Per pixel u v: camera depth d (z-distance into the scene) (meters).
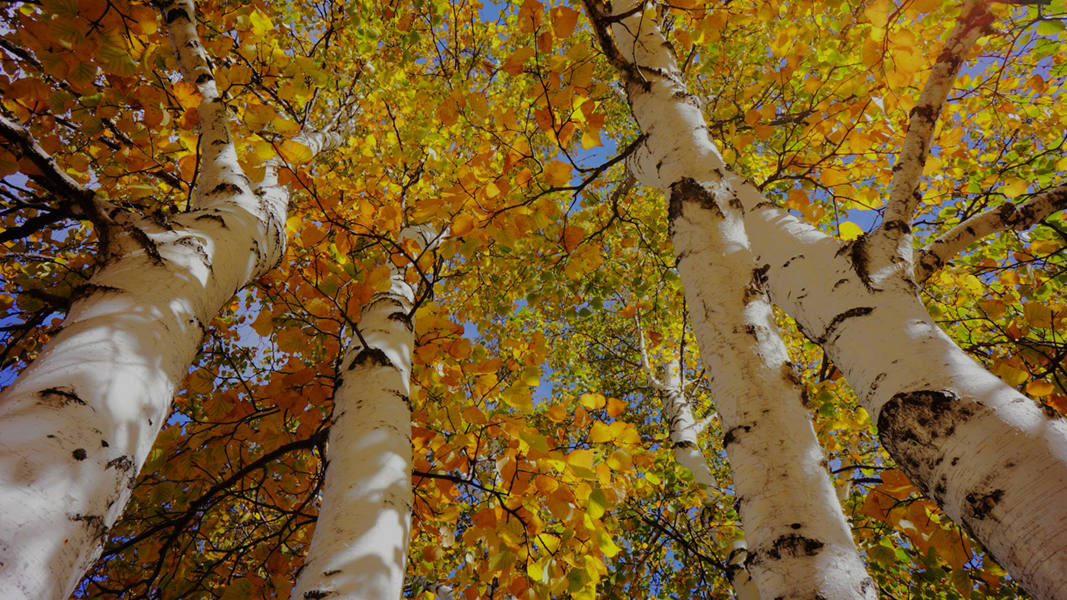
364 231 3.02
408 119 4.74
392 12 5.02
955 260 4.12
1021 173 3.51
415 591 3.89
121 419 1.05
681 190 1.70
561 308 5.98
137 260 1.42
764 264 1.89
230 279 1.74
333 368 3.00
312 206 3.60
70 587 0.85
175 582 2.94
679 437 4.91
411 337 2.43
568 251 2.99
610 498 2.66
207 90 2.31
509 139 3.51
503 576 2.64
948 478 1.04
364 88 4.86
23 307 2.94
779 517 1.08
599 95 2.85
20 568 0.76
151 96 2.40
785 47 2.96
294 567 3.35
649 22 2.36
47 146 2.46
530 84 5.05
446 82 5.05
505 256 4.20
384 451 1.74
